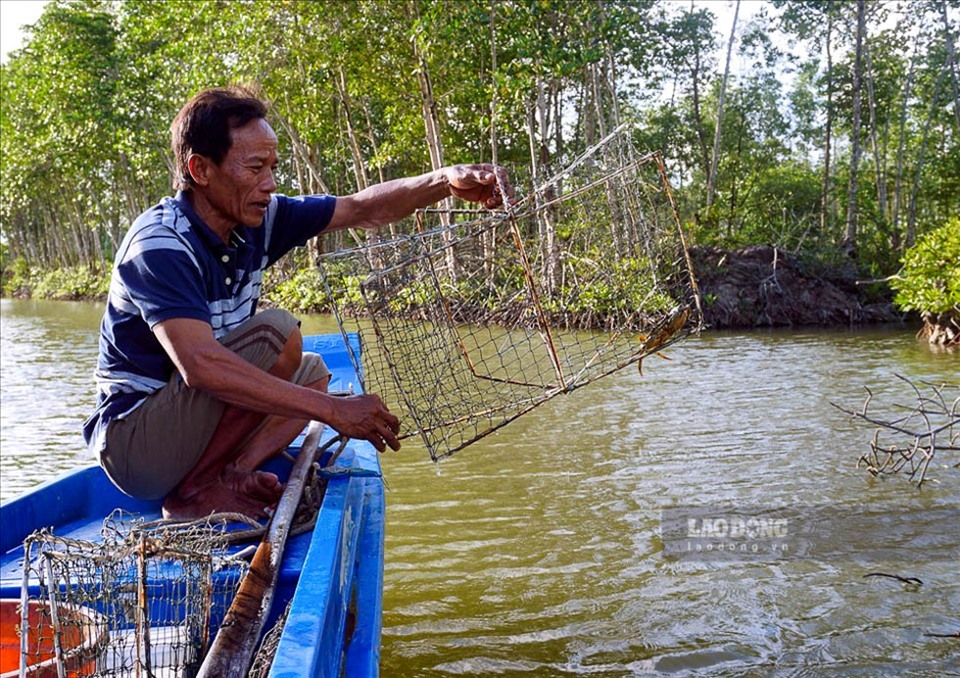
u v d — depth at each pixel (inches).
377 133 1232.8
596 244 134.5
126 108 1208.8
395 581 190.7
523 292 136.9
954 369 474.9
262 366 114.9
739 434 316.8
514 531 219.5
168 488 114.3
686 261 121.7
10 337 862.5
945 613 169.6
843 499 239.0
